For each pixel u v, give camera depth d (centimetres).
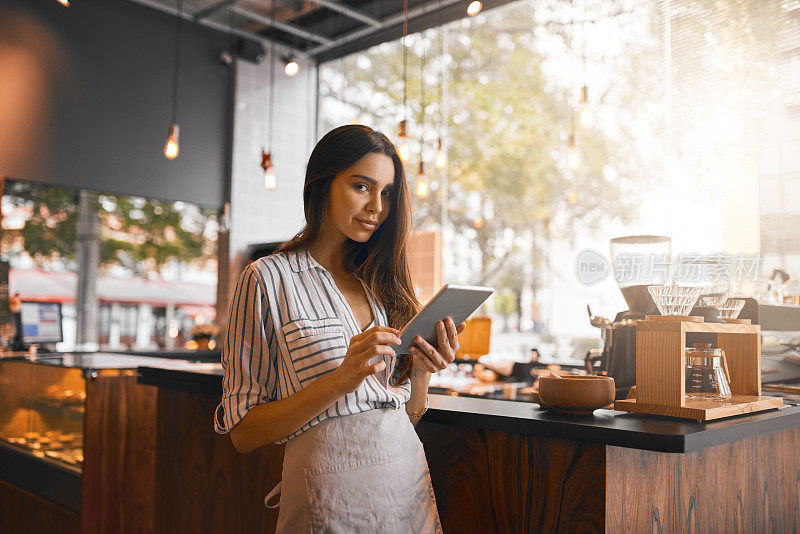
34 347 444
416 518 142
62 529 335
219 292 636
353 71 689
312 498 132
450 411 167
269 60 666
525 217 872
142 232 1050
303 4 586
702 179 417
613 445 137
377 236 158
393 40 603
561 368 350
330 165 143
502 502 159
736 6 407
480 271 873
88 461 323
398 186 153
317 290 144
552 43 752
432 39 686
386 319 156
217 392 233
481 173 873
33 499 359
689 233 420
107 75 568
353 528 133
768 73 392
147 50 593
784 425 168
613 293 562
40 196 866
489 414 159
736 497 189
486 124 869
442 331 135
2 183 535
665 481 159
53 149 537
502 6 524
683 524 165
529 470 154
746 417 160
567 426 144
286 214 671
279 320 139
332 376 125
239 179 638
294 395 129
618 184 792
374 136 145
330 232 154
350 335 143
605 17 626
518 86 855
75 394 335
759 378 182
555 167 849
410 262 161
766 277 379
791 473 222
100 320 1205
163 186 596
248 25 644
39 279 1172
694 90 424
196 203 618
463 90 854
